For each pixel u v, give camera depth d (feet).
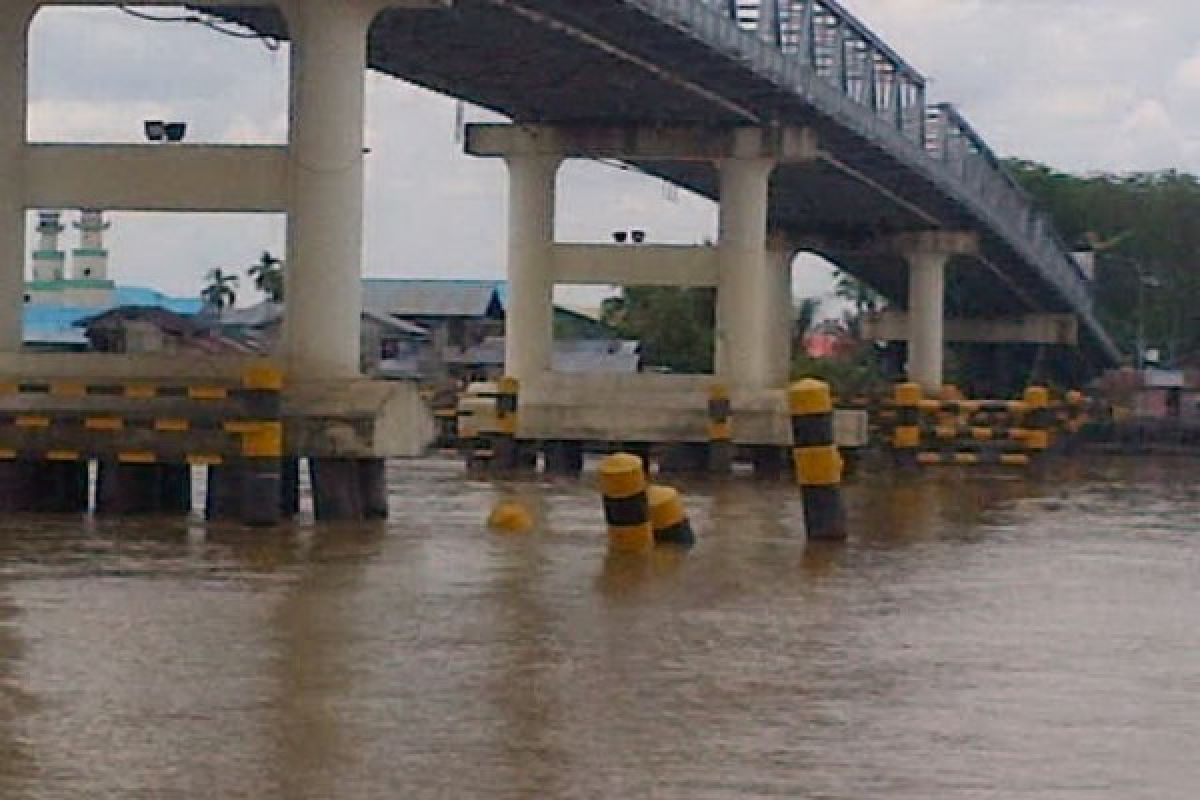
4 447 182.70
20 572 135.95
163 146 192.24
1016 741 82.84
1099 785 75.31
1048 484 327.88
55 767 74.18
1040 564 160.45
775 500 241.96
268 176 192.13
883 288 616.39
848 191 438.40
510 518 185.68
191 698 87.76
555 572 143.95
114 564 142.51
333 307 191.42
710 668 99.40
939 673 99.66
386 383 187.62
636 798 71.67
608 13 257.75
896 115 394.93
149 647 101.71
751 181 340.39
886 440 394.73
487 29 258.37
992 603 130.41
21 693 88.17
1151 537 196.44
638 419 323.37
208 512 184.65
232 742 78.95
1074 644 111.34
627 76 296.92
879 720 86.53
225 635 106.52
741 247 338.54
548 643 106.52
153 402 180.24
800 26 326.65
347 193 192.54
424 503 225.35
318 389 184.75
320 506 186.80
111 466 188.85
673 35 273.13
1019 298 626.64
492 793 71.92
